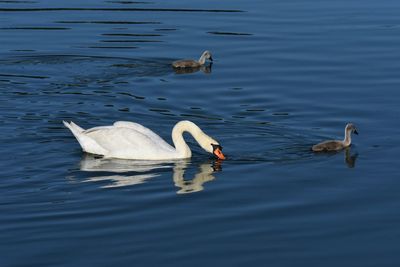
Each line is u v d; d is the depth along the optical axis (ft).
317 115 78.23
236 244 53.31
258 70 91.76
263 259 51.37
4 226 56.08
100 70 94.17
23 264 50.78
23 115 79.20
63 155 69.67
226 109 80.48
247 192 61.72
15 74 92.58
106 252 52.26
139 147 69.31
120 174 65.67
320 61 93.91
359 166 66.39
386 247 52.85
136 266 50.47
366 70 90.53
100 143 69.97
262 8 117.91
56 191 62.13
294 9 117.19
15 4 121.29
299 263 50.93
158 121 78.02
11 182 63.72
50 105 82.38
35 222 56.75
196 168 67.05
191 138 74.84
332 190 61.87
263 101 82.23
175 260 51.21
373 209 58.44
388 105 80.07
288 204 59.41
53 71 93.71
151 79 90.84
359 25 108.27
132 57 98.43
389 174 64.59
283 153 69.77
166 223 56.54
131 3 121.49
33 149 70.74
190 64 93.76
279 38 103.19
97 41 104.17
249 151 70.38
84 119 78.48
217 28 108.27
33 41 104.27
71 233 55.01
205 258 51.49
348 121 76.64
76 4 121.08
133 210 58.75
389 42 100.48
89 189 62.59
